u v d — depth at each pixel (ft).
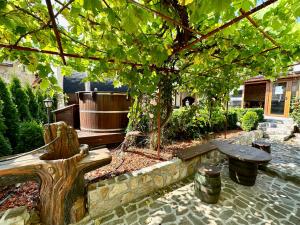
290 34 5.82
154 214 7.46
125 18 3.24
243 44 7.00
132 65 6.63
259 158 8.98
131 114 12.09
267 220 7.09
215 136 17.40
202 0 2.47
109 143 14.38
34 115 16.90
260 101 34.01
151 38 5.57
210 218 7.20
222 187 9.74
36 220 6.12
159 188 9.48
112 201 7.74
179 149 12.39
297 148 16.62
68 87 24.67
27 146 10.70
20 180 5.96
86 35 6.23
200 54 7.22
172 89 10.91
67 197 6.54
